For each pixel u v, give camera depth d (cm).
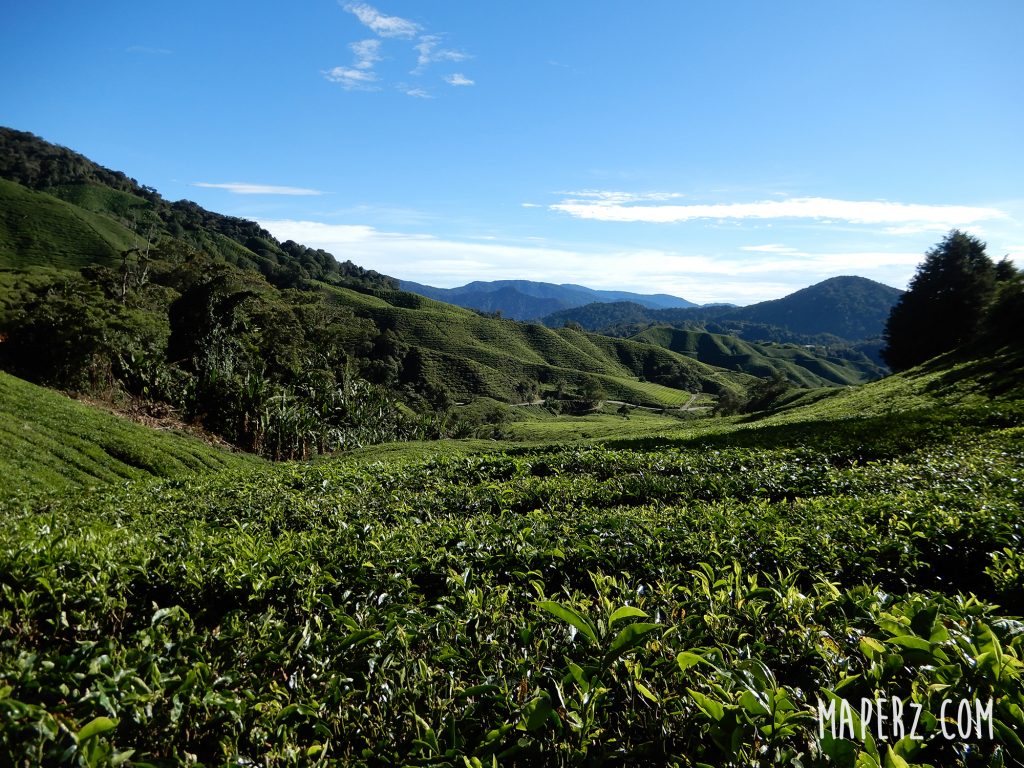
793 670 444
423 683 431
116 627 607
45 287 4944
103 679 410
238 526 1072
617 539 786
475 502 1245
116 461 2508
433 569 694
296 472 1747
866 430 1842
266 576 649
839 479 1234
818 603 521
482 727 388
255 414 3988
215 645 524
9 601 582
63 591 593
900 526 786
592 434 9012
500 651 477
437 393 12300
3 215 12062
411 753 362
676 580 652
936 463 1270
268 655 480
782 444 1869
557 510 1148
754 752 324
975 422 1717
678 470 1565
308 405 4319
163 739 401
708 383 19675
